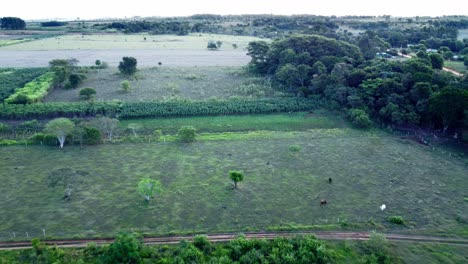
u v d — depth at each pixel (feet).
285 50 404.36
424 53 380.37
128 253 132.46
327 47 410.93
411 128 277.23
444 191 190.08
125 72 412.98
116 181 193.16
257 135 262.26
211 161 219.41
